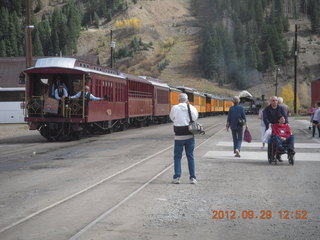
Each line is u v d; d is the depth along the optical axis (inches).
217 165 479.2
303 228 237.3
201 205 289.7
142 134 1024.2
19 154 626.2
